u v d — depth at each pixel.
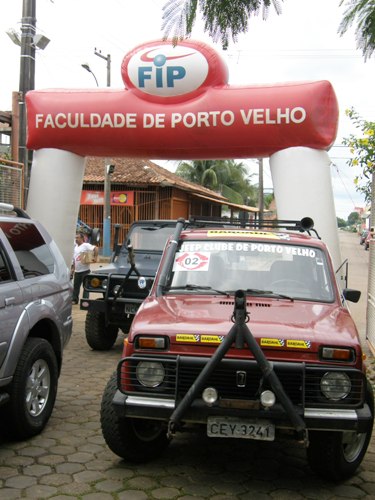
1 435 5.07
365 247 47.16
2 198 10.32
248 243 5.34
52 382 5.29
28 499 3.89
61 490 4.04
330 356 3.92
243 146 9.22
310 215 8.95
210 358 3.83
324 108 8.92
